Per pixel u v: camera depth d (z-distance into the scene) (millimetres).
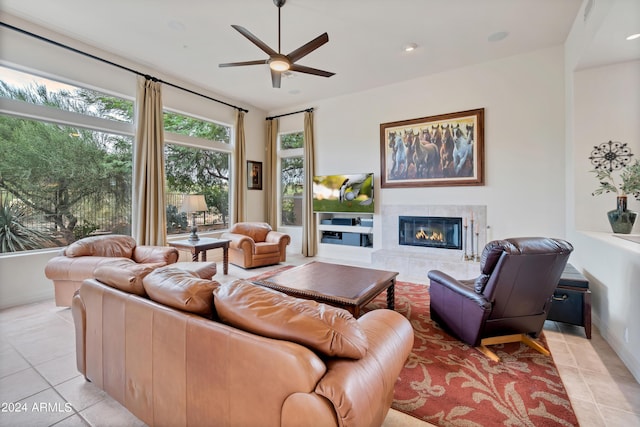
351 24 3369
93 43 3785
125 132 4285
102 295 1602
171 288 1306
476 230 4465
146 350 1353
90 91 3949
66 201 3783
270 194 6594
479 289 2156
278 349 942
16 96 3350
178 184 5137
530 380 1886
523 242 1981
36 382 1852
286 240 5441
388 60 4258
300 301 1154
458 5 3041
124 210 4344
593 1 2678
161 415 1312
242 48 3910
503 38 3697
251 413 1007
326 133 5949
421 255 4711
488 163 4391
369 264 5309
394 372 1189
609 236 2814
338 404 858
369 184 5293
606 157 3244
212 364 1103
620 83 3193
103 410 1602
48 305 3271
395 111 5148
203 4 3027
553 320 2605
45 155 3607
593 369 2020
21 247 3432
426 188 4891
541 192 4059
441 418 1548
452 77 4613
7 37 3195
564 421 1530
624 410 1616
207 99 5445
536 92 4051
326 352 978
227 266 4547
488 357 2164
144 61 4281
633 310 2018
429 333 2580
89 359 1721
